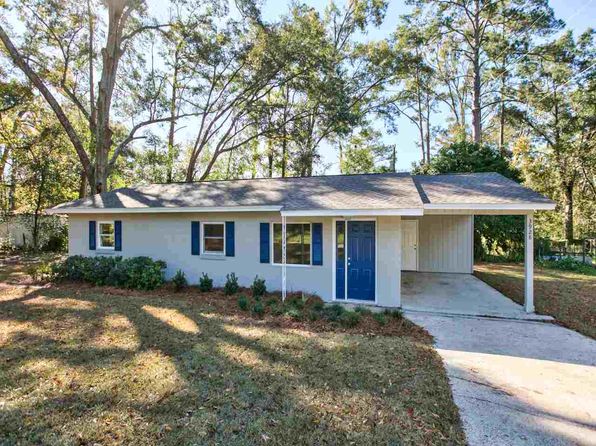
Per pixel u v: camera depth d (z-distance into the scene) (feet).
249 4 54.29
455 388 13.14
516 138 91.25
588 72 69.21
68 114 72.59
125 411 11.30
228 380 13.43
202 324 20.52
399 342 17.83
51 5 49.49
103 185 51.21
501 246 53.42
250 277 30.76
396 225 25.93
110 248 36.22
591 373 14.57
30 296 27.91
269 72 61.11
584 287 32.48
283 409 11.44
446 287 33.40
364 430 10.37
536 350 17.13
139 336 18.40
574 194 78.89
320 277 28.14
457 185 29.55
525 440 10.05
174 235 33.50
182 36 57.36
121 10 51.67
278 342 17.53
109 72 51.62
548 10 68.03
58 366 14.64
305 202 27.09
